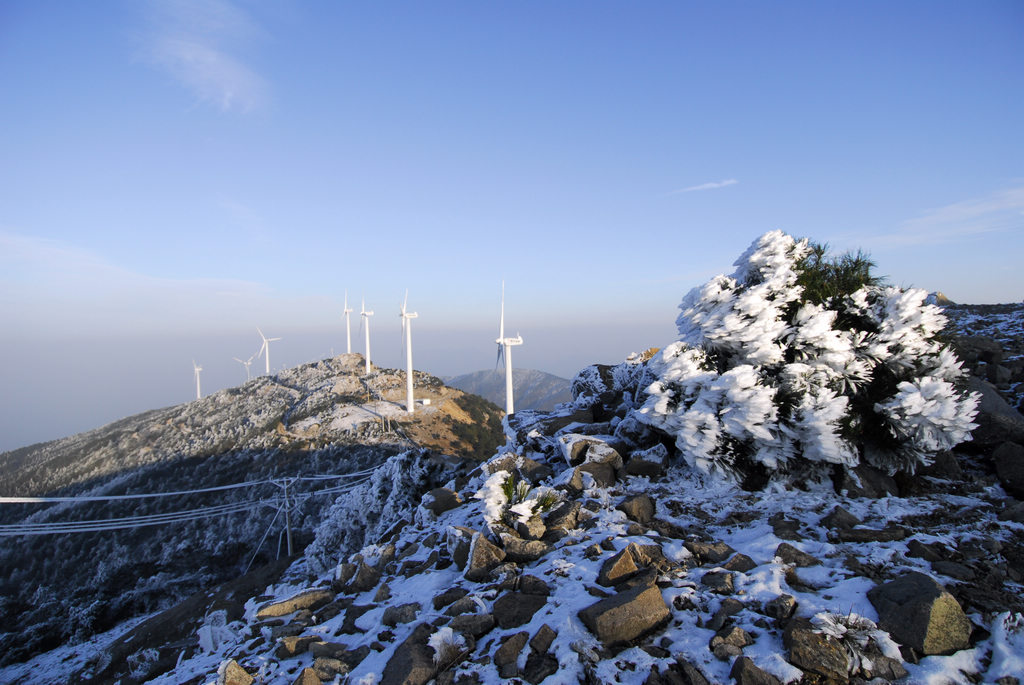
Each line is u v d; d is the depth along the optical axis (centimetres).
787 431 873
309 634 700
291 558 2144
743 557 659
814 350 937
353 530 1975
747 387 886
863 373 898
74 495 9081
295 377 13938
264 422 10238
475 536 761
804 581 608
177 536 6450
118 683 892
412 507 1798
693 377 930
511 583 667
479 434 9950
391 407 10606
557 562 693
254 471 8388
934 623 480
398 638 626
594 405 1447
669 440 1077
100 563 5931
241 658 685
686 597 582
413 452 1983
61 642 3753
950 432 841
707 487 945
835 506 810
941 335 1045
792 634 483
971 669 457
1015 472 866
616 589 607
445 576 781
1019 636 480
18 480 10775
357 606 759
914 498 856
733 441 923
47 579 6062
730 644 497
